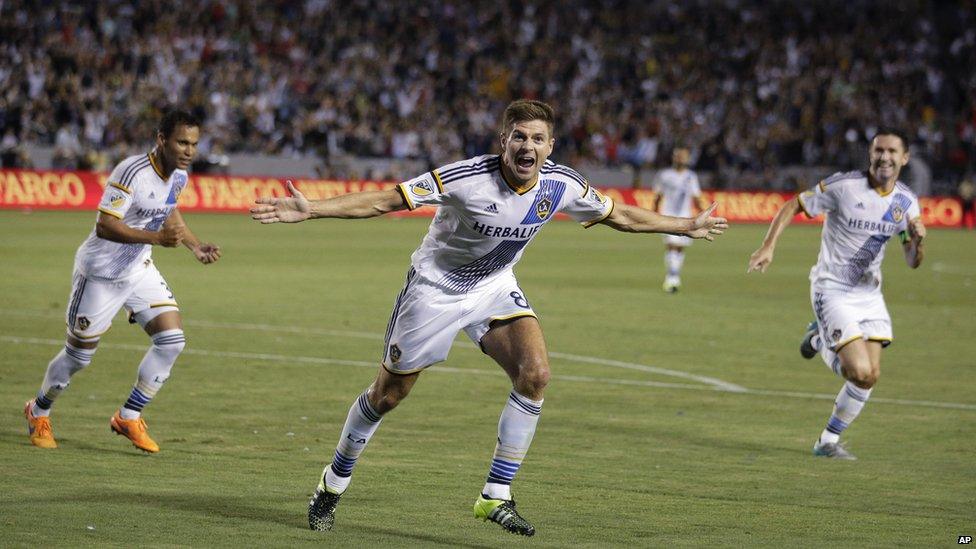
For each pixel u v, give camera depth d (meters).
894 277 38.00
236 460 12.20
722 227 10.54
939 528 10.13
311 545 9.09
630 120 71.62
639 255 44.38
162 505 10.16
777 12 83.00
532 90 71.69
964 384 18.25
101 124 59.25
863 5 83.62
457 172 9.39
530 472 12.05
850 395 13.22
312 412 14.97
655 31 80.38
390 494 10.92
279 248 42.12
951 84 79.12
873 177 13.85
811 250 49.09
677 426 14.77
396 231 53.62
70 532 9.16
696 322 25.31
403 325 9.87
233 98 63.06
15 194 54.38
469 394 16.42
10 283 28.81
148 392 12.46
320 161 62.84
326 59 68.44
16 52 60.28
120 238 12.27
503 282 10.10
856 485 11.86
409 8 74.56
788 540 9.62
